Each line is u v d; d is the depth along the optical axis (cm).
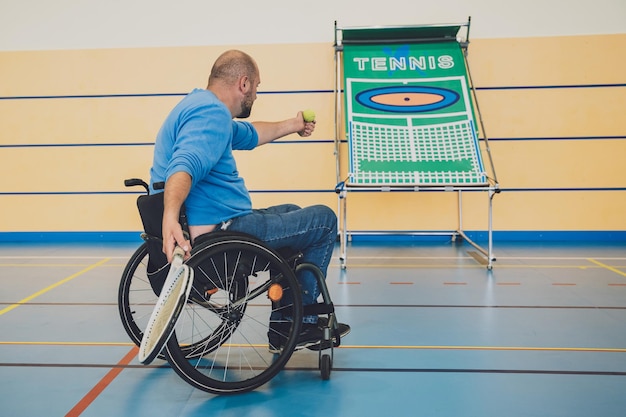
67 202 468
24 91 462
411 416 152
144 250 189
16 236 472
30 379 179
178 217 146
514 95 444
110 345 210
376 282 309
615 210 446
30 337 219
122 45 455
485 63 443
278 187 457
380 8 444
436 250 411
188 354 194
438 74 405
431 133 378
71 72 459
